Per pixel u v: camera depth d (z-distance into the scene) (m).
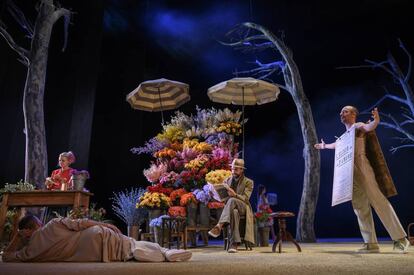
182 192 5.36
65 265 2.40
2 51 8.99
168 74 14.94
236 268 2.18
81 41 10.51
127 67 12.28
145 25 12.94
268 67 12.16
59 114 9.93
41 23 7.34
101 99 11.58
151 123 13.33
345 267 2.21
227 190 4.36
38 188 6.60
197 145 5.77
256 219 5.89
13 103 9.12
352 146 3.86
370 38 14.43
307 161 10.35
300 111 10.70
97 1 10.86
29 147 6.73
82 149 9.98
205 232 6.00
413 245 5.67
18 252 2.78
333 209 16.08
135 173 11.92
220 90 6.54
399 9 13.27
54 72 10.02
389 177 3.87
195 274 1.89
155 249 2.88
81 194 3.98
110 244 2.79
